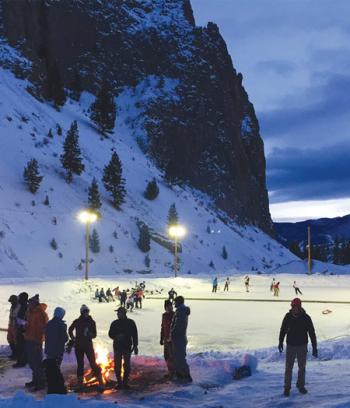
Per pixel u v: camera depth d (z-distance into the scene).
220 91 147.88
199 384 12.43
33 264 61.09
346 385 11.60
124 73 145.12
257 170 157.75
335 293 47.38
